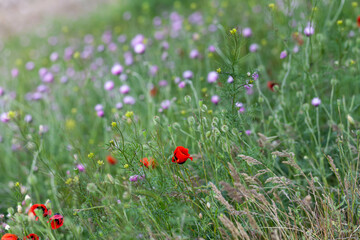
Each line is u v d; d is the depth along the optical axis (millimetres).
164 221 2109
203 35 5062
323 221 1980
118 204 2061
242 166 2254
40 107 4590
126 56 4992
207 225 2053
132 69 4602
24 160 3797
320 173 2436
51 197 2703
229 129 2338
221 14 5176
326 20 3465
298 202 2074
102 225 2174
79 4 11000
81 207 2223
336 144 2627
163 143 2395
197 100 2799
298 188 2248
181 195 2104
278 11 3482
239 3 6047
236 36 2191
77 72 5180
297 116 2881
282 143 2711
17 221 2010
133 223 2107
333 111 3016
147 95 3686
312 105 2938
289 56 3107
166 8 7820
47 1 12172
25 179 3334
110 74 4598
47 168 2678
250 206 2262
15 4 12508
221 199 1928
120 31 6715
